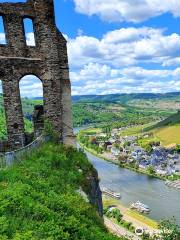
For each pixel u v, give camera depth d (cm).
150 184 14112
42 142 2905
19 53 3164
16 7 3156
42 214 1623
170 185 13862
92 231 1831
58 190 2130
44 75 3253
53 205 1817
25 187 1831
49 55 3262
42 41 3241
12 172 2084
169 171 16862
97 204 2791
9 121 3109
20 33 3172
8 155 2273
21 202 1636
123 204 11188
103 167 18162
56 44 3303
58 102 3312
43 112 3306
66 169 2620
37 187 1991
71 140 3391
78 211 1939
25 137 3244
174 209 10544
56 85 3300
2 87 3097
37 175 2208
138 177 15550
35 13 3228
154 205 11044
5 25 3139
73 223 1691
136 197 12031
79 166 2861
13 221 1486
